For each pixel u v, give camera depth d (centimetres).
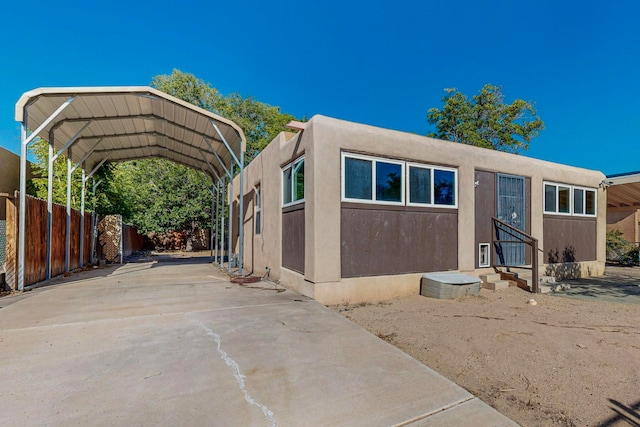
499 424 211
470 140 2097
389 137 650
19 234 649
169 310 477
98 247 1300
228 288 670
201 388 245
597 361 334
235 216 1400
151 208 1884
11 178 1101
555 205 934
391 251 644
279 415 211
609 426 224
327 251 573
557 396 264
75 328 388
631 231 1493
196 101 2320
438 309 551
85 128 890
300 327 399
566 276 930
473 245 758
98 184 1283
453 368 316
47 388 242
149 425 197
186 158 1270
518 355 349
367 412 218
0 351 314
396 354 322
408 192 671
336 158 591
